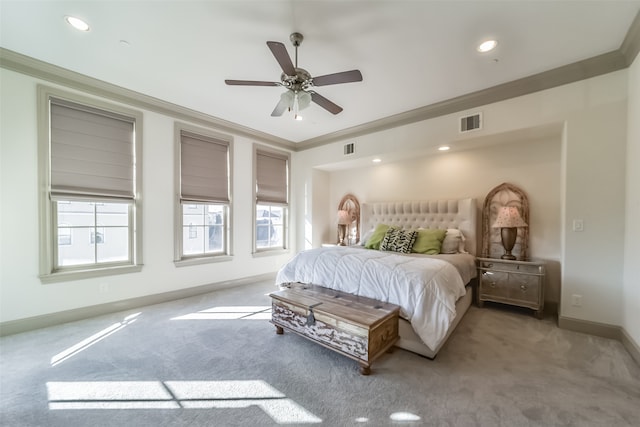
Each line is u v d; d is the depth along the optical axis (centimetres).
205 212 400
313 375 187
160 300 345
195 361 204
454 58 242
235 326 271
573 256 260
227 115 384
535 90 277
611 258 242
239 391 170
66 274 276
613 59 234
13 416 147
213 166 404
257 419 146
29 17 194
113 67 263
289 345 231
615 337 239
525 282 300
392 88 297
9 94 246
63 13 190
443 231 364
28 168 256
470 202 365
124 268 316
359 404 157
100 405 157
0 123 243
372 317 193
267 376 185
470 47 227
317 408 154
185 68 264
